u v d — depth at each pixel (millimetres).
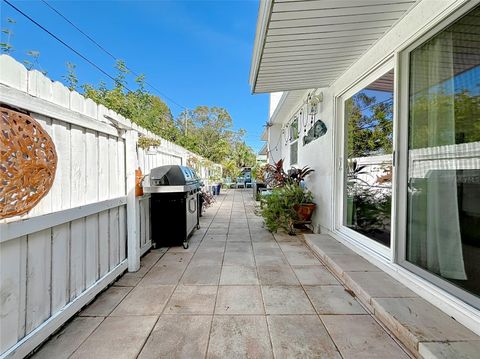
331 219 4090
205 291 2451
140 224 3391
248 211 7418
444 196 1967
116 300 2285
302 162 6234
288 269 2988
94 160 2350
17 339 1522
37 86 1685
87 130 2244
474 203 1737
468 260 1772
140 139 3354
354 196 3604
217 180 12641
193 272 2912
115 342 1729
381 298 2061
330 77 3846
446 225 1948
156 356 1602
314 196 4973
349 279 2473
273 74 3689
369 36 2662
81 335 1801
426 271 2113
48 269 1777
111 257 2629
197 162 7719
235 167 19703
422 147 2186
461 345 1504
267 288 2508
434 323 1722
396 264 2447
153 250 3736
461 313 1723
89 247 2254
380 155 2963
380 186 2953
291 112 7871
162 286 2561
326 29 2508
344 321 1955
